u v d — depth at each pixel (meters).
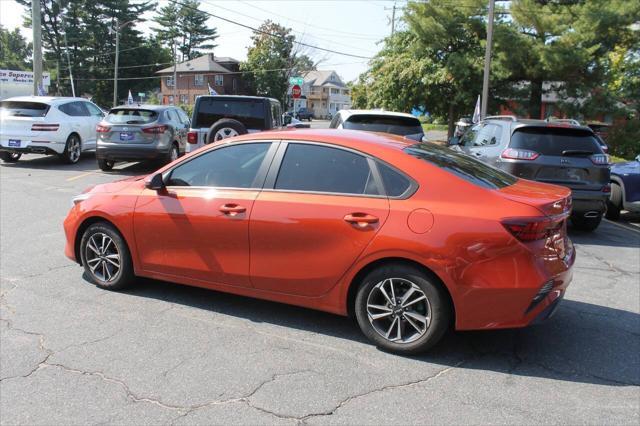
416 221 3.83
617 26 21.80
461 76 22.97
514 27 22.86
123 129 12.99
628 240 8.51
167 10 84.12
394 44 27.38
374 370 3.76
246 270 4.42
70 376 3.57
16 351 3.90
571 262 4.07
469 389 3.54
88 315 4.58
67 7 65.69
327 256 4.09
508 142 8.19
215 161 4.68
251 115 11.26
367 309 4.05
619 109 22.78
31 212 8.54
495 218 3.69
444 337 4.35
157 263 4.84
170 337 4.19
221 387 3.48
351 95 33.97
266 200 4.31
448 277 3.72
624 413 3.30
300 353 3.98
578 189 8.04
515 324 3.72
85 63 67.50
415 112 26.92
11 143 13.43
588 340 4.39
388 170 4.07
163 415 3.16
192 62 76.44
